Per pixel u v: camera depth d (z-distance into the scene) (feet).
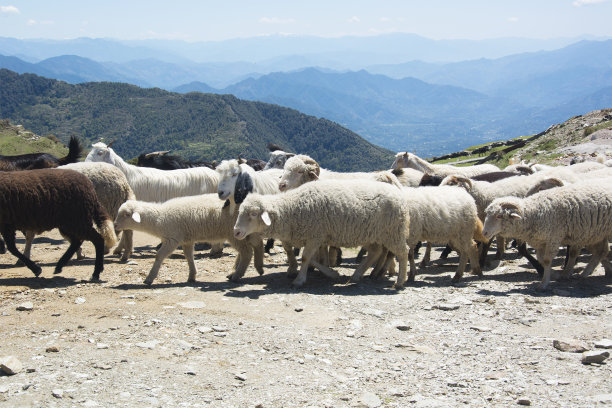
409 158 67.05
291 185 45.34
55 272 38.81
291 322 27.73
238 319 27.99
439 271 42.60
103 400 18.90
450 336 25.70
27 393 19.29
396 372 21.58
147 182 51.88
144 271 40.63
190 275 37.37
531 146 169.78
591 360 21.86
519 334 25.70
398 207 35.04
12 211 35.58
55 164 56.54
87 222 37.47
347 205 34.58
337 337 25.61
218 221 36.45
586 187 35.32
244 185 43.09
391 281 37.93
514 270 41.42
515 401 18.76
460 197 38.81
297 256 48.83
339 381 20.75
